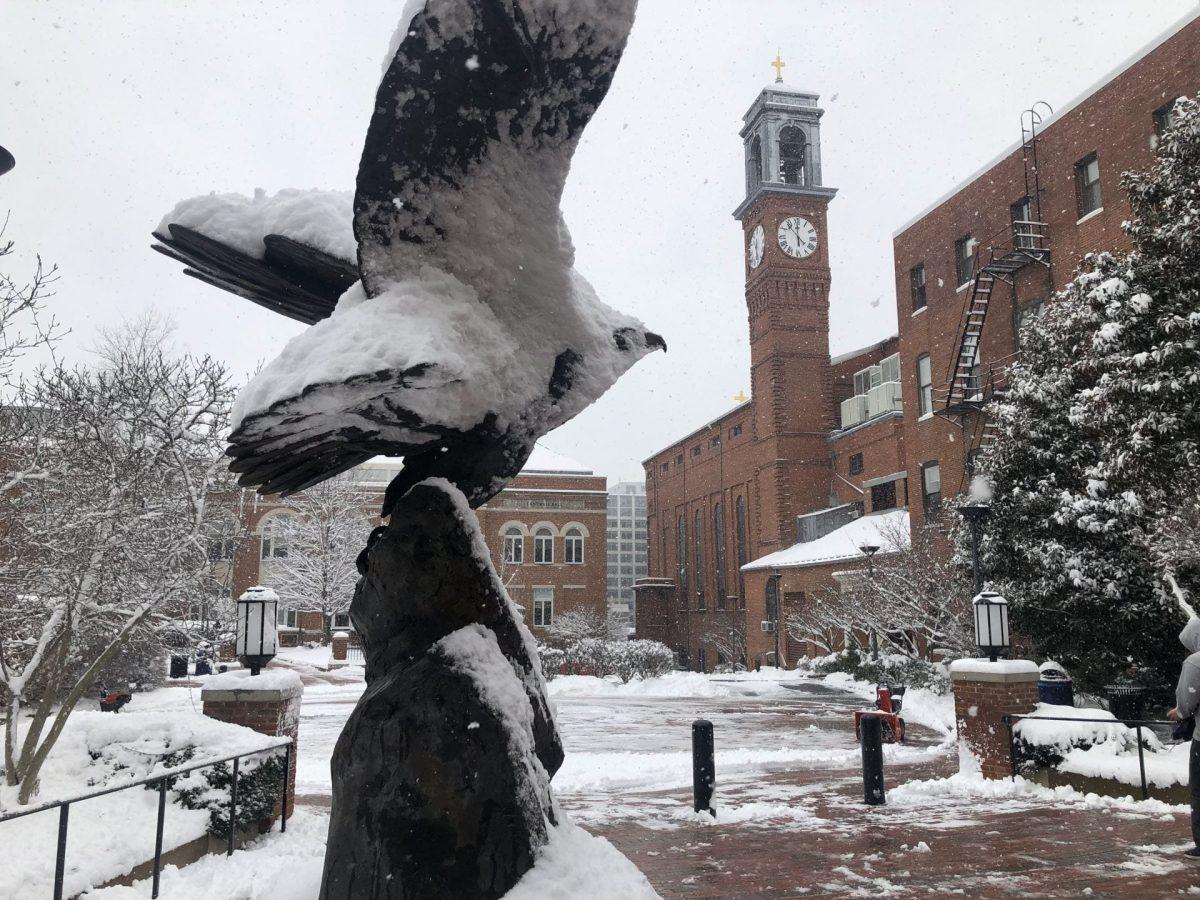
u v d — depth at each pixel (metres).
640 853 7.05
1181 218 13.01
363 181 3.57
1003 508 17.48
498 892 3.67
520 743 3.93
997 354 27.39
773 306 50.47
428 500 4.20
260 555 46.41
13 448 9.73
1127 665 15.51
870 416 44.81
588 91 3.57
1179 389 12.30
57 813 6.90
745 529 55.09
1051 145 25.41
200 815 7.04
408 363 3.48
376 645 4.22
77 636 8.73
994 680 10.20
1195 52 20.89
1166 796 8.69
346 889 3.71
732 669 48.59
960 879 6.03
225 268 4.73
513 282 4.03
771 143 51.69
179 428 9.60
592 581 53.53
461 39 3.26
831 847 7.10
